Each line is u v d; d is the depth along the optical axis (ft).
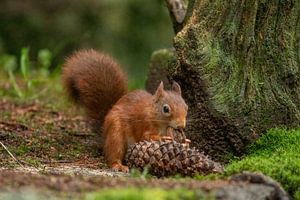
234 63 36.19
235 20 36.32
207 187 25.41
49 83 63.05
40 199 23.29
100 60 42.57
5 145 39.24
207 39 35.94
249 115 35.65
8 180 25.34
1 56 76.74
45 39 83.20
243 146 35.53
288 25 37.04
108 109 41.52
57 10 84.07
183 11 40.57
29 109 51.88
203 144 36.17
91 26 82.38
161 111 36.37
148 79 48.44
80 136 43.65
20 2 85.66
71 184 25.31
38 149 39.24
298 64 36.99
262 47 36.63
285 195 27.09
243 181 27.61
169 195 23.50
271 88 36.37
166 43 81.46
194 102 36.42
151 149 32.73
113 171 34.81
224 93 35.68
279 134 35.29
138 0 81.97
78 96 43.06
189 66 35.58
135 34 81.46
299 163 31.40
